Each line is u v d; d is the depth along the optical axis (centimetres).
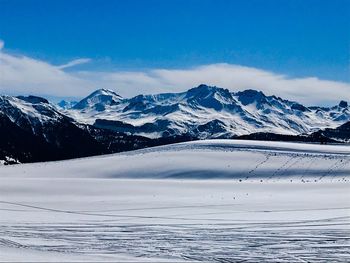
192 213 3841
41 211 4100
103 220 3512
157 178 7700
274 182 6606
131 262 2158
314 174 7550
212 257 2386
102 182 6288
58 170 8594
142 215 3759
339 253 2450
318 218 3481
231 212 3875
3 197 5159
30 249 2478
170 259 2320
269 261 2314
